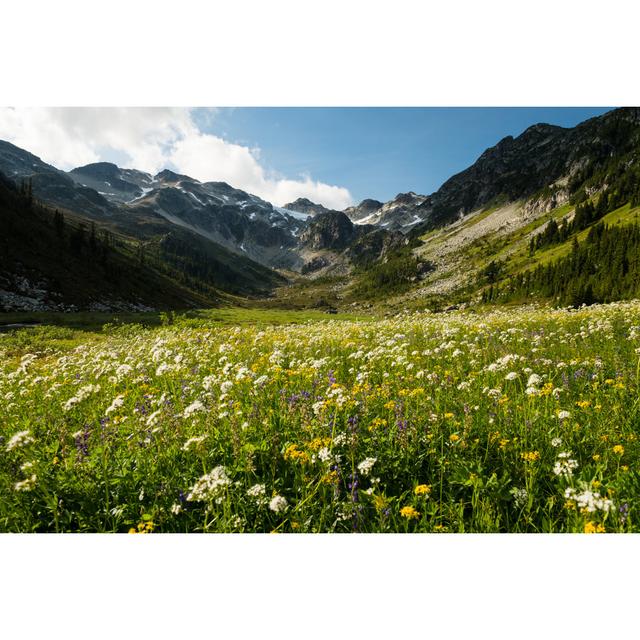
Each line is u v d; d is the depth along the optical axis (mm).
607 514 3367
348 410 5453
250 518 3879
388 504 3824
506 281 144500
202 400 5828
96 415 6348
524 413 5375
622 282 80250
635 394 5887
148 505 4055
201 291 191500
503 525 3799
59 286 85000
